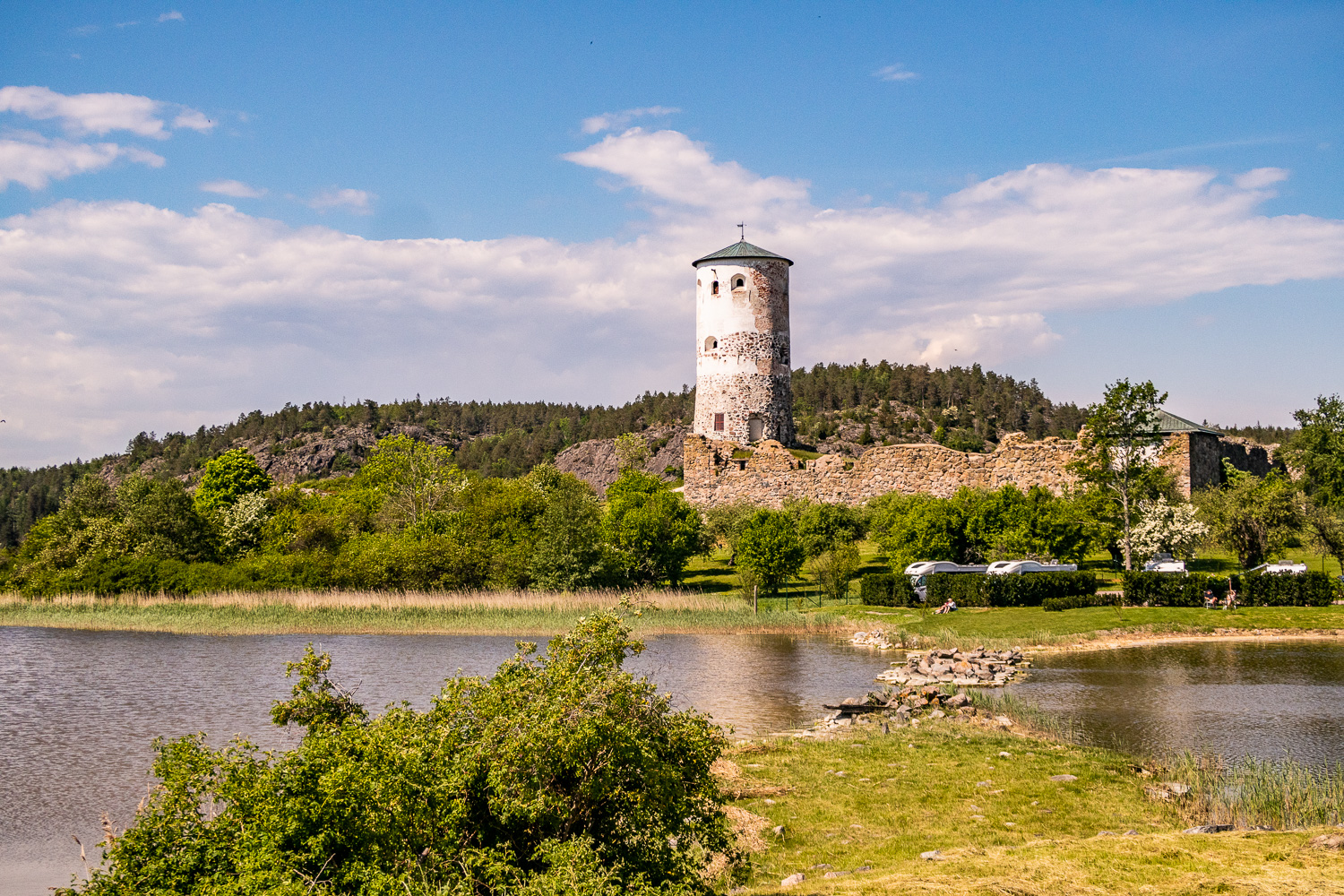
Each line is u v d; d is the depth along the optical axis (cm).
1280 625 3631
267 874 853
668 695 1081
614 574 5072
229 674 3061
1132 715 2244
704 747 1055
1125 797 1561
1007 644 3472
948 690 2603
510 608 4550
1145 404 4941
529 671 1050
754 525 5050
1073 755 1842
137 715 2453
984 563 5206
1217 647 3344
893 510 6044
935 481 7025
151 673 3084
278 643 3803
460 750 969
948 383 18500
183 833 930
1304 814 1438
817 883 1158
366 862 895
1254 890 1014
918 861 1248
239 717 2428
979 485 6981
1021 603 4334
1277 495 5166
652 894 898
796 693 2706
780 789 1644
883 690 2736
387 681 2895
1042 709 2328
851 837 1397
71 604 4850
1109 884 1061
